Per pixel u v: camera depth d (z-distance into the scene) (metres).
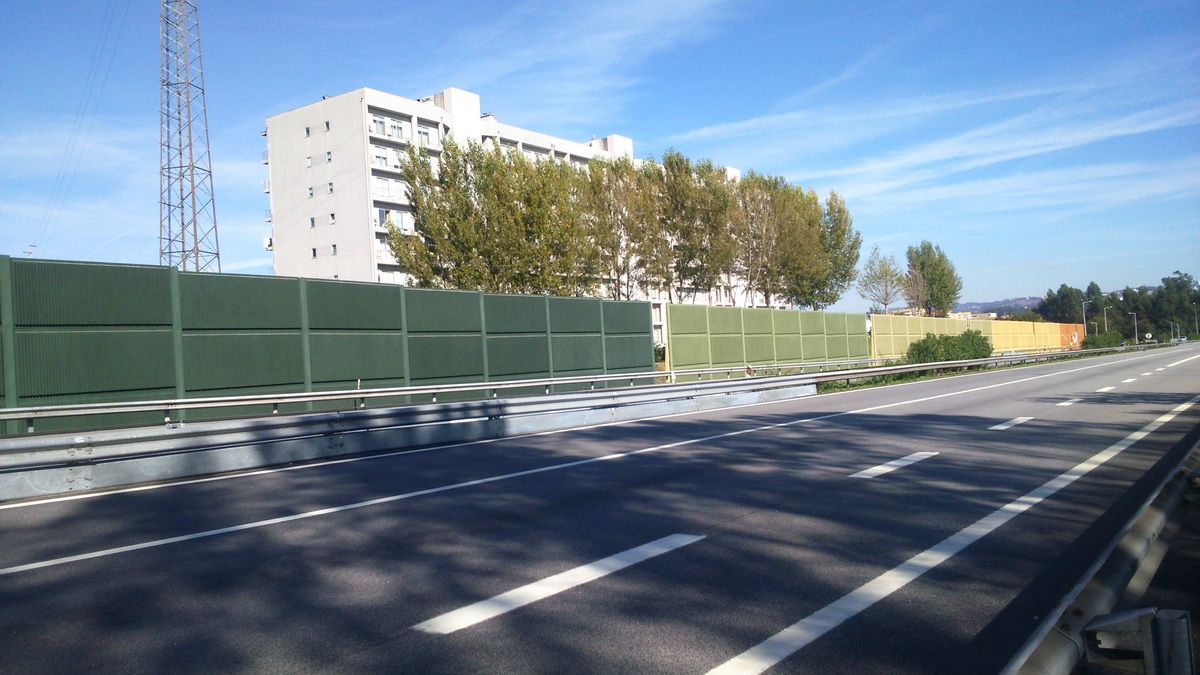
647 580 5.96
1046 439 13.52
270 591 5.90
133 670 4.48
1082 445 12.71
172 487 10.63
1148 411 17.77
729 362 35.22
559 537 7.35
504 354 25.44
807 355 41.41
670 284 48.09
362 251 58.88
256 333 18.89
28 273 15.19
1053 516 7.84
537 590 5.76
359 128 59.03
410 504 9.08
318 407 20.00
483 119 66.12
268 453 12.46
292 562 6.71
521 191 36.56
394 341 22.03
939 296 95.62
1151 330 155.12
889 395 26.03
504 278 35.81
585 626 5.01
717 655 4.51
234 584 6.10
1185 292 170.75
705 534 7.36
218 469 11.78
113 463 10.67
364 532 7.74
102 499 9.80
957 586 5.73
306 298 19.97
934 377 39.09
